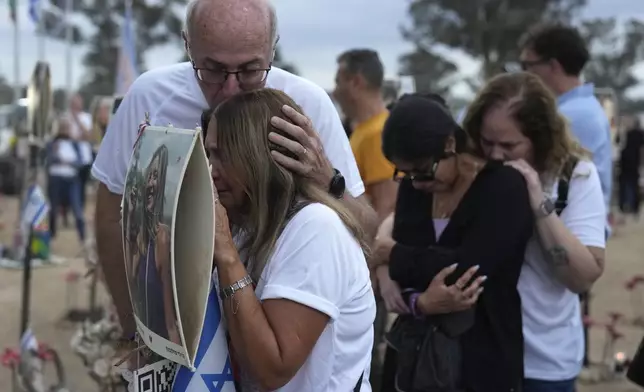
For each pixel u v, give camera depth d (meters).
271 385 1.53
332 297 1.55
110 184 2.40
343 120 4.84
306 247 1.55
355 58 3.79
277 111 1.63
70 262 8.90
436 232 2.42
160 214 1.41
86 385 4.22
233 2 1.89
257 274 1.60
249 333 1.49
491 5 35.69
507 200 2.26
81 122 10.40
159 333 1.46
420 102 2.35
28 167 5.41
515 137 2.41
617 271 8.83
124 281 2.44
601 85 45.56
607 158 3.21
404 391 2.34
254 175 1.59
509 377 2.27
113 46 34.44
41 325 5.80
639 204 15.77
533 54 3.30
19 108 17.39
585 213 2.44
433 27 37.19
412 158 2.31
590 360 5.08
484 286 2.28
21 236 8.73
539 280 2.41
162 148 1.46
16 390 3.76
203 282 1.39
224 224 1.53
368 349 1.69
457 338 2.28
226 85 1.90
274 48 1.98
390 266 2.39
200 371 1.51
